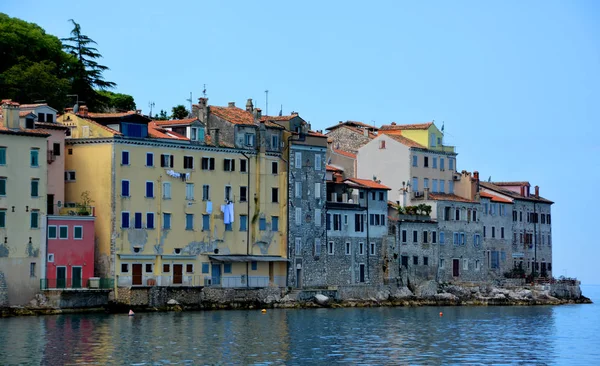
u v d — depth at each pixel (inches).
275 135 6510.8
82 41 7362.2
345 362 4160.9
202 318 5423.2
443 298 7219.5
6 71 6589.6
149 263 5816.9
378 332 5093.5
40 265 5329.7
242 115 6510.8
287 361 4141.2
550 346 4803.2
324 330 5093.5
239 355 4232.3
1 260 5187.0
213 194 6141.7
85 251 5506.9
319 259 6702.8
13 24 6899.6
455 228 7731.3
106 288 5536.4
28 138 5329.7
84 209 5570.9
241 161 6299.2
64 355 4109.3
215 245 6141.7
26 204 5300.2
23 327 4783.5
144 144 5807.1
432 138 7854.3
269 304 6254.9
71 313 5354.3
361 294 6830.7
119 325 4965.6
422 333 5118.1
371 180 7406.5
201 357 4158.5
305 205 6628.9
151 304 5679.1
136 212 5762.8
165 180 5905.5
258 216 6373.0
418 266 7386.8
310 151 6683.1
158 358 4101.9
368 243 7027.6
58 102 6668.3
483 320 5940.0
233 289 6112.2
